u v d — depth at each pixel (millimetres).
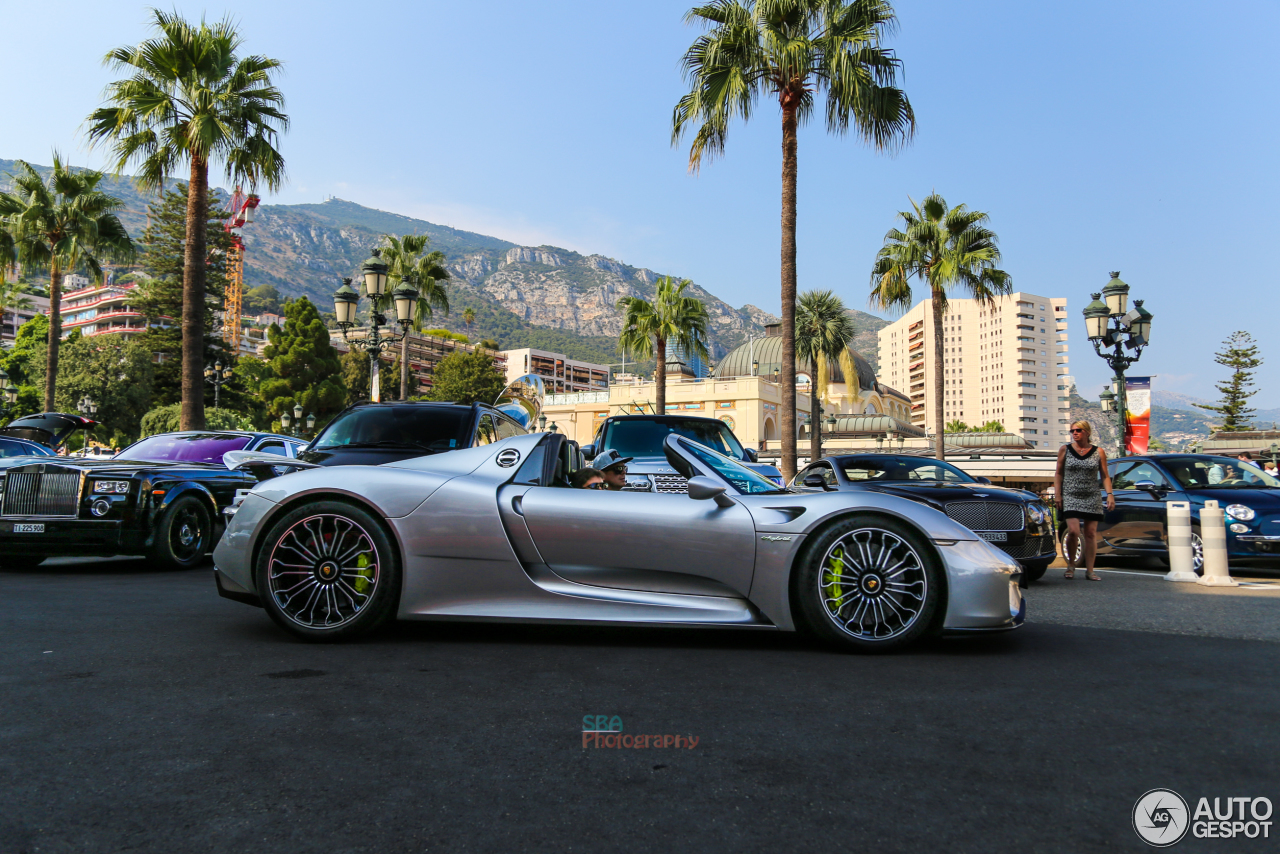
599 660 3645
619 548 4027
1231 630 4664
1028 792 2131
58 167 26359
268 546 3957
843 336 35344
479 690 3082
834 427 53500
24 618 4484
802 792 2111
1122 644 4188
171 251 56812
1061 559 10734
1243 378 50719
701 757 2365
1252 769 2314
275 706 2809
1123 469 9836
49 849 1715
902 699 3037
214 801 1985
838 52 13562
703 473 4242
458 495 4031
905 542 3947
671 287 32344
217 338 56500
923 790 2137
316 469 4199
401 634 4168
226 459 5617
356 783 2119
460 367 78125
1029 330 169125
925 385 157875
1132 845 1821
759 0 13859
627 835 1838
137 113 15570
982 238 24094
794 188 14617
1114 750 2471
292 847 1748
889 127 14352
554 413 61062
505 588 3994
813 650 3953
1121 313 14883
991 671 3531
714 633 4359
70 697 2865
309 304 57406
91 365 47531
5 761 2227
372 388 16375
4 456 9312
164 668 3338
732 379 54875
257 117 16781
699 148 14750
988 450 35531
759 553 3984
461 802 2008
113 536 6988
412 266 31250
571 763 2297
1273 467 24141
